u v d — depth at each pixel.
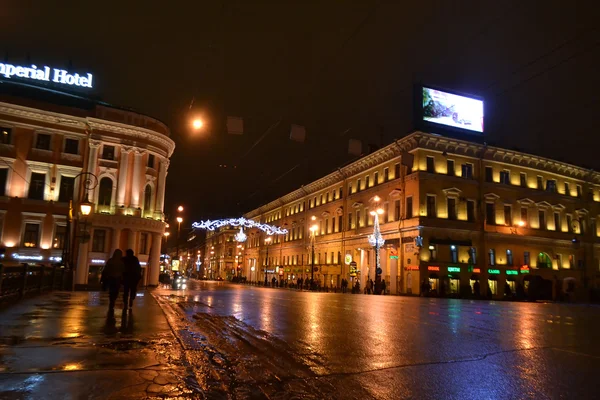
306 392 5.21
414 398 5.04
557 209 50.62
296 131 19.25
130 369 5.80
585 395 5.22
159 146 45.25
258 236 93.88
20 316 11.22
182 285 41.50
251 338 9.05
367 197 50.97
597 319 14.89
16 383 4.94
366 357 7.23
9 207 38.12
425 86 44.16
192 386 5.20
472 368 6.54
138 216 42.72
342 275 55.25
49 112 39.78
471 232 43.44
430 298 34.34
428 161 43.03
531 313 17.38
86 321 10.52
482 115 46.66
